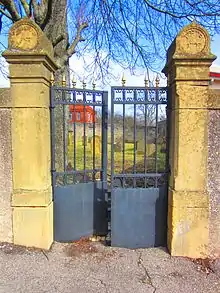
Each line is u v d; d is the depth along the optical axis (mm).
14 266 3227
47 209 3582
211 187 3527
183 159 3482
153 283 3000
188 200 3492
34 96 3432
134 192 3811
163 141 4145
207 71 3355
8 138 3533
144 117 3789
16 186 3559
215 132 3469
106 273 3170
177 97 3430
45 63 3449
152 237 3852
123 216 3824
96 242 3982
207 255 3559
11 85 3438
